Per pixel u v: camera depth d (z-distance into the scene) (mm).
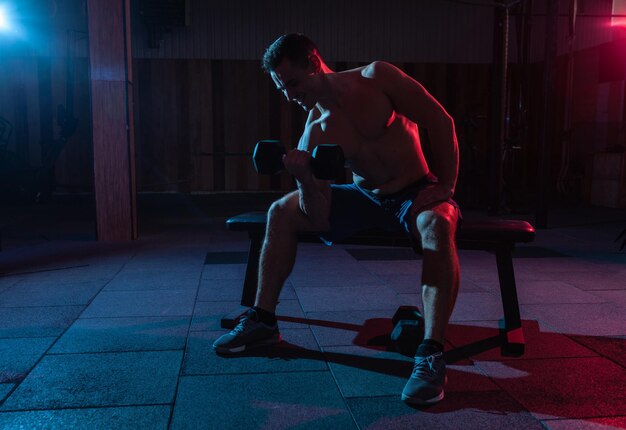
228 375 1782
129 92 4547
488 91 10391
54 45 9453
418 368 1632
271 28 9961
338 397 1631
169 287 2982
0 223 5805
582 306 2619
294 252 2047
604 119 9227
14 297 2760
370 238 2135
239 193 9945
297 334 2195
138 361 1897
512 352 1975
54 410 1536
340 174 1697
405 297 2787
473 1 10273
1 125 8891
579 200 8586
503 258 2098
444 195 1861
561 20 10062
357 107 1869
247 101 9969
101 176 4566
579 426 1462
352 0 10086
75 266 3557
